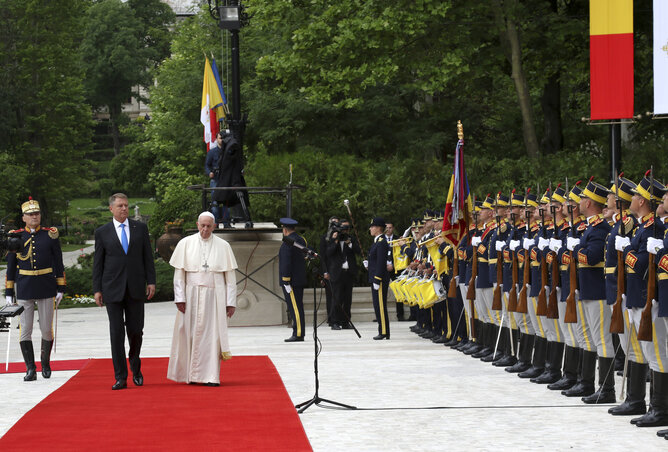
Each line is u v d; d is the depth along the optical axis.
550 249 22.23
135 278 23.58
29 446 15.84
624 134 63.31
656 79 37.41
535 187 48.62
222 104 47.12
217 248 24.31
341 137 64.75
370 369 26.17
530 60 61.16
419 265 34.78
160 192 104.75
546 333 23.23
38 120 137.62
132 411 19.41
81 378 25.16
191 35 98.25
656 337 17.28
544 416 18.69
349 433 17.03
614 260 18.52
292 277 35.06
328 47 53.34
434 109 66.19
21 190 124.56
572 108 75.31
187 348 23.75
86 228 167.62
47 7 137.38
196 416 18.67
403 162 52.25
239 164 42.88
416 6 51.38
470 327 29.80
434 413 19.09
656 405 17.52
